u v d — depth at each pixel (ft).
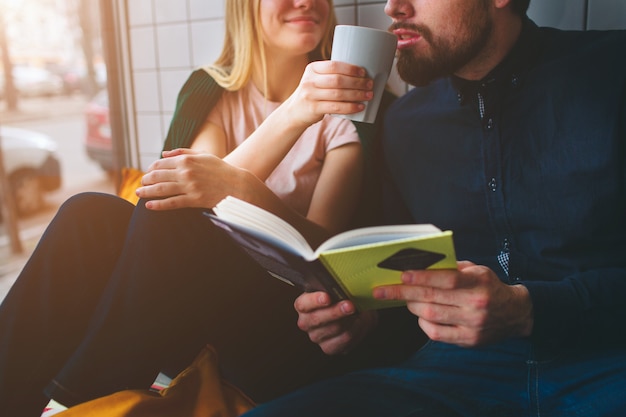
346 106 3.11
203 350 3.63
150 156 7.04
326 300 2.80
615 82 3.16
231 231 2.56
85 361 3.10
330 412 2.50
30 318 3.35
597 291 2.84
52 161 14.83
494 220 3.52
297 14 4.29
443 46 3.35
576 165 3.21
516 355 3.11
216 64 4.93
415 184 3.91
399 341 4.12
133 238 3.22
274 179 4.53
